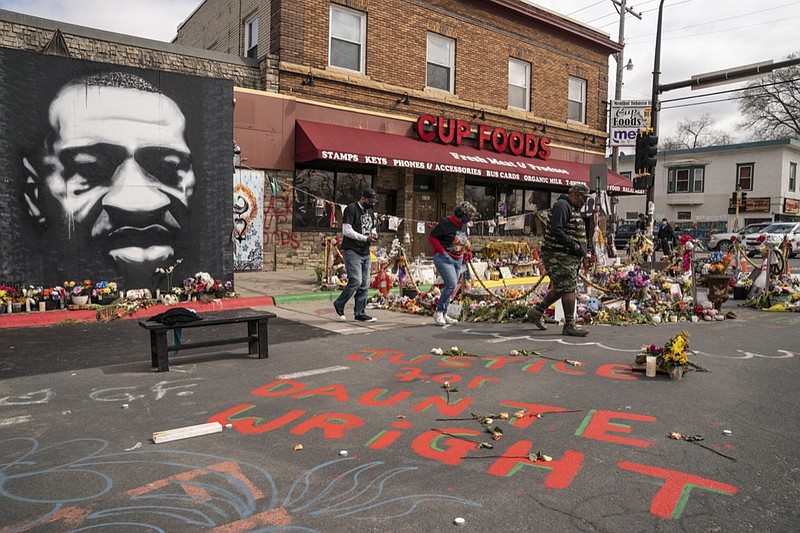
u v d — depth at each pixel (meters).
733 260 12.67
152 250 9.73
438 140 17.25
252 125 13.83
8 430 4.05
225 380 5.37
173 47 13.06
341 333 7.77
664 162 43.25
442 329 8.14
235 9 16.91
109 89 9.27
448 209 18.52
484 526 2.80
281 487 3.21
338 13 15.34
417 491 3.17
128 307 8.80
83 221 9.15
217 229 10.31
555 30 20.67
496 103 19.02
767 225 28.14
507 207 20.28
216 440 3.90
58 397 4.81
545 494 3.14
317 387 5.17
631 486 3.25
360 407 4.62
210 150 10.19
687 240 10.73
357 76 15.60
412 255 17.69
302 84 14.62
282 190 14.46
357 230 8.43
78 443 3.81
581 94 22.22
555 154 20.88
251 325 6.37
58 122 8.91
